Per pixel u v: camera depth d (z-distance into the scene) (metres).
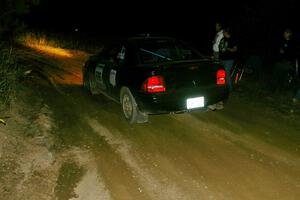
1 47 9.12
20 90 8.15
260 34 11.78
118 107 7.71
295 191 4.24
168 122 6.67
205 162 5.01
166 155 5.27
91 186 4.46
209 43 20.92
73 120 6.86
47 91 9.04
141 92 6.07
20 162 4.91
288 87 8.75
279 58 8.90
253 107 7.52
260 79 9.68
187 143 5.68
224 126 6.38
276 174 4.62
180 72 6.05
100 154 5.36
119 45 7.32
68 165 5.01
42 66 12.81
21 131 5.90
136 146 5.62
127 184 4.50
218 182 4.47
